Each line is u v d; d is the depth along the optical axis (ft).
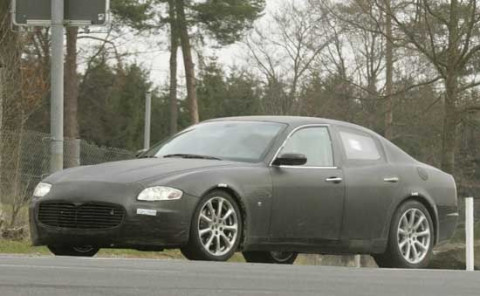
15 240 78.54
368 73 251.60
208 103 338.54
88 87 306.14
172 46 267.18
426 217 62.49
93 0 79.20
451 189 65.26
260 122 59.16
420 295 36.76
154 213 49.67
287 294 35.35
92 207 50.70
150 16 256.73
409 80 212.23
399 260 60.64
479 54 187.62
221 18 255.50
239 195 52.85
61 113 80.48
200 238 50.96
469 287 40.19
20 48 87.81
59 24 78.84
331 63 255.50
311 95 252.01
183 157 56.49
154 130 326.65
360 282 40.29
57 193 51.85
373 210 59.52
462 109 182.39
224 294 34.53
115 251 81.71
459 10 178.50
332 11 203.00
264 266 46.29
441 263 97.91
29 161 94.68
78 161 99.91
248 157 55.77
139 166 53.16
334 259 98.73
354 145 60.85
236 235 52.80
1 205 79.30
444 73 183.01
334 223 57.72
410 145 248.93
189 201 50.57
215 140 57.98
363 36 241.55
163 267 42.68
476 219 128.57
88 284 35.27
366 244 59.31
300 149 57.62
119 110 312.91
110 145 311.47
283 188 55.21
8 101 85.61
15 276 36.88
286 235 55.47
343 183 58.29
